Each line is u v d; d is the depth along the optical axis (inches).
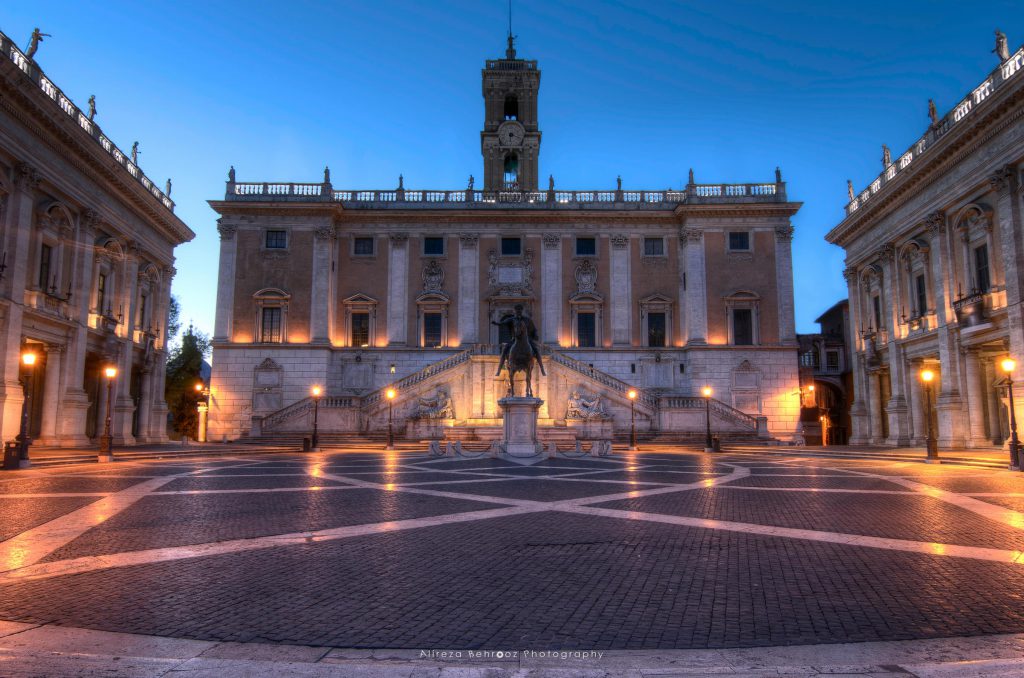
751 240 1969.7
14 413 1065.5
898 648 204.8
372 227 2020.2
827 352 2516.0
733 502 517.3
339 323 1980.8
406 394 1713.8
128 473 778.2
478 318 1988.2
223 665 190.5
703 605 250.2
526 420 1109.7
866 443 1621.6
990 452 1107.9
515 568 307.3
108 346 1405.0
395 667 189.0
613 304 1996.8
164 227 1649.9
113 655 198.7
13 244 1080.8
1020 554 331.9
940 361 1279.5
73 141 1206.3
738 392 1903.3
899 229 1428.4
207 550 345.1
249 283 1935.3
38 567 308.0
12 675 182.4
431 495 559.8
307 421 1702.8
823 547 348.8
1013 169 1065.5
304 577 291.9
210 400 1883.6
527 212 2009.1
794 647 205.9
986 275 1168.2
